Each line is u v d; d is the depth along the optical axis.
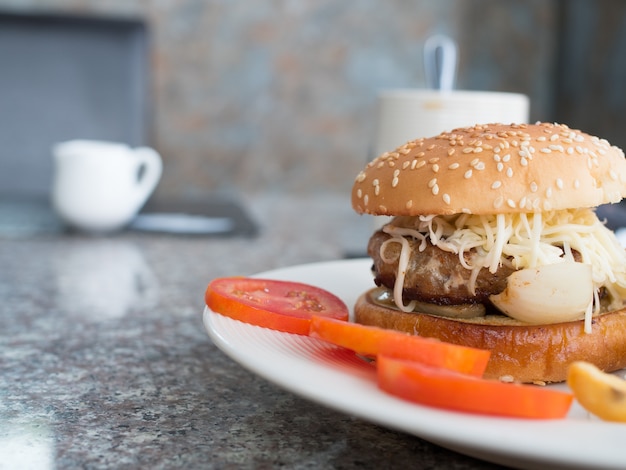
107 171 0.83
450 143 0.41
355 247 0.82
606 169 0.39
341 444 0.35
